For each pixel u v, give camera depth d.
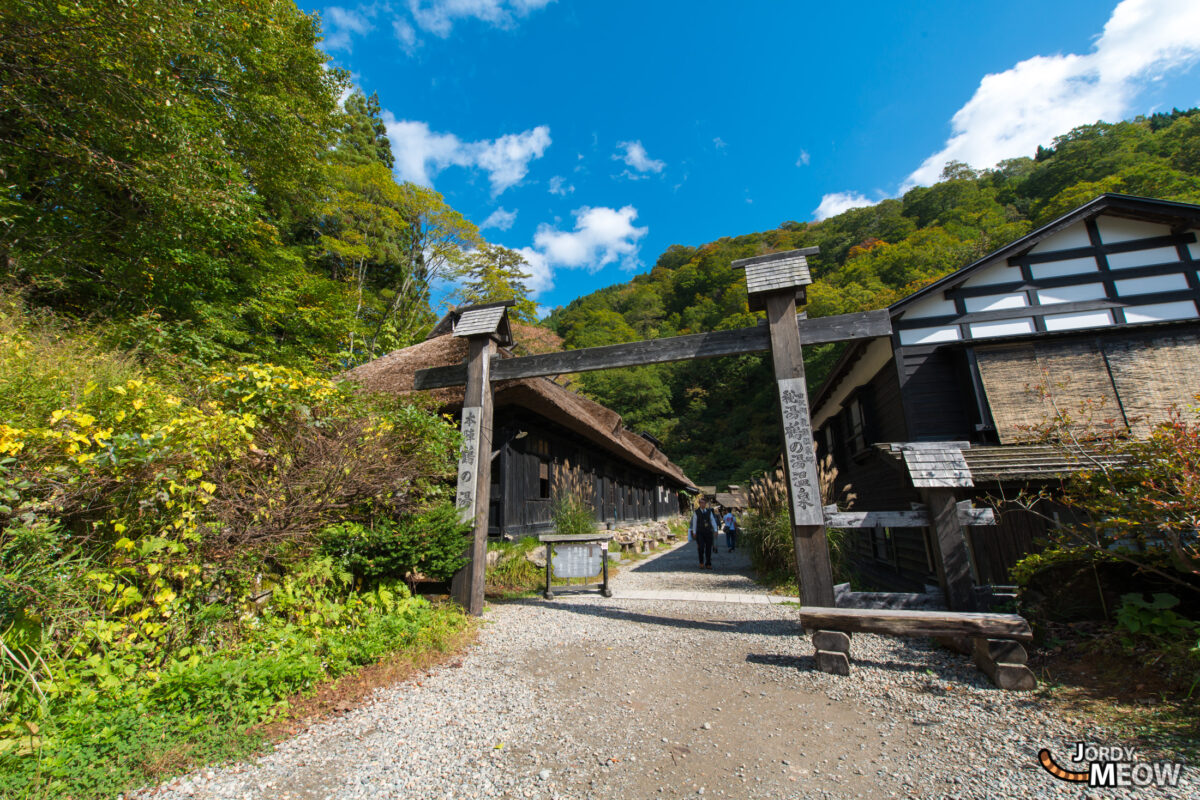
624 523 15.66
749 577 8.72
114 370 4.03
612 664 4.09
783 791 2.31
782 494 8.04
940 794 2.24
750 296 5.61
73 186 7.16
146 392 3.72
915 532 7.09
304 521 4.24
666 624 5.32
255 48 9.67
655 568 10.45
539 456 10.22
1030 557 4.40
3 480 2.53
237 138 9.61
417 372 6.74
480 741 2.80
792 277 5.41
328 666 3.60
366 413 5.16
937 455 4.55
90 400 3.49
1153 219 7.02
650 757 2.63
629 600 6.57
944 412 6.98
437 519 5.21
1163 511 3.34
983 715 2.97
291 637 3.69
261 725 2.83
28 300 6.11
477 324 6.46
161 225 7.41
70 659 2.80
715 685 3.64
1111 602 3.92
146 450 3.15
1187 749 2.40
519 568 7.81
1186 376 6.44
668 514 23.69
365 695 3.36
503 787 2.35
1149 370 6.52
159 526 3.31
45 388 3.37
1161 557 3.65
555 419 8.83
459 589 5.66
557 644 4.61
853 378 9.45
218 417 3.79
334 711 3.12
